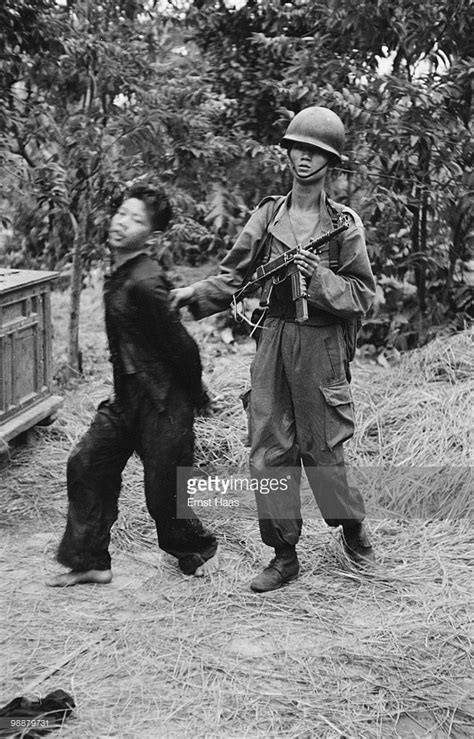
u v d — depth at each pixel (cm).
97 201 643
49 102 658
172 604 342
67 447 510
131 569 374
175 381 345
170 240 661
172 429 344
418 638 319
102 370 675
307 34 693
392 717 275
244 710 277
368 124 592
